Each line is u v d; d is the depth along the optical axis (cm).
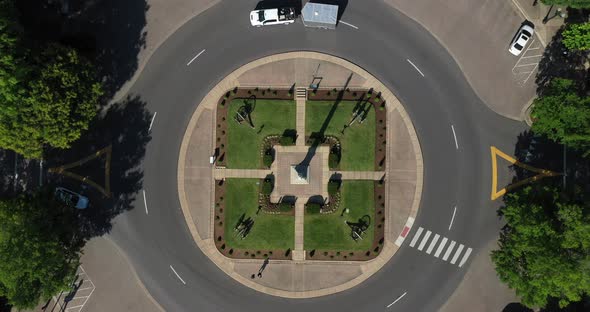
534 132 5584
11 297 4875
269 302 5775
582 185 5662
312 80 5788
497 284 5709
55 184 5841
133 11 5878
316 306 5762
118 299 5856
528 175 5728
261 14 5691
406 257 5753
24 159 5853
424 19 5775
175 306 5825
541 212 4753
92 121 5841
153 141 5859
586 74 5691
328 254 5769
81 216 5838
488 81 5759
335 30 5788
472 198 5750
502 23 5756
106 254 5869
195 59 5859
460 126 5759
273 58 5812
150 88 5862
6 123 4828
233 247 5809
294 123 5778
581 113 4875
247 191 5803
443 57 5766
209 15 5850
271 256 5784
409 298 5753
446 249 5744
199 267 5847
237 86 5825
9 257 4684
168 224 5859
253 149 5800
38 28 5809
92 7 5875
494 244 5725
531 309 5659
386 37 5784
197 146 5847
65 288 5175
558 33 5731
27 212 4912
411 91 5769
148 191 5862
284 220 5772
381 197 5759
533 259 4738
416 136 5766
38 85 4741
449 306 5734
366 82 5775
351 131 5769
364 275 5769
